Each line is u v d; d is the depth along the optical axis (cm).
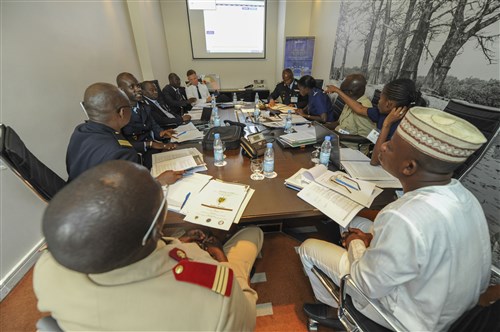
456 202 57
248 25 482
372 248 62
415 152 61
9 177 133
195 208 93
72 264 34
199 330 40
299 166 131
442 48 174
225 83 528
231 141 153
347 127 221
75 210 32
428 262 53
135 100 197
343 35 327
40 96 162
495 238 138
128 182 36
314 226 178
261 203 97
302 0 421
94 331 40
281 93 378
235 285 48
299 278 142
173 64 502
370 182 109
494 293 124
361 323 76
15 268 137
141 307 39
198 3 454
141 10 349
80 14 225
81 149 105
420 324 63
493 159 135
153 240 41
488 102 143
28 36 158
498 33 135
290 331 115
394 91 141
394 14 225
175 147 170
